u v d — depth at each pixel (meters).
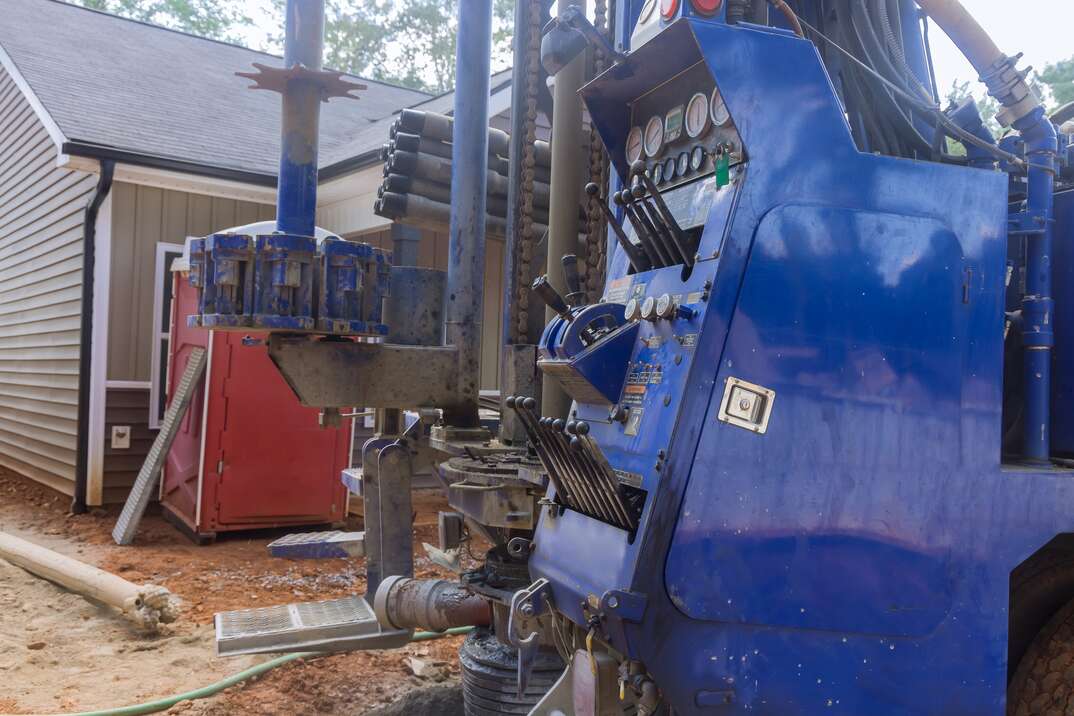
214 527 8.12
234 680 4.62
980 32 2.64
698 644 2.12
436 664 4.91
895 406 2.26
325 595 6.58
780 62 2.30
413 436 4.56
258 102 13.80
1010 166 2.82
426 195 5.88
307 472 8.44
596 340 2.57
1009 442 2.85
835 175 2.29
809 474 2.19
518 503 3.34
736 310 2.19
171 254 10.03
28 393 11.46
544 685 3.59
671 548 2.11
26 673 4.83
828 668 2.18
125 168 9.52
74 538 8.37
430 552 4.85
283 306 3.75
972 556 2.29
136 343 9.83
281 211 3.97
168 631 5.62
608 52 2.70
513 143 4.59
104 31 14.95
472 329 4.51
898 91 2.83
